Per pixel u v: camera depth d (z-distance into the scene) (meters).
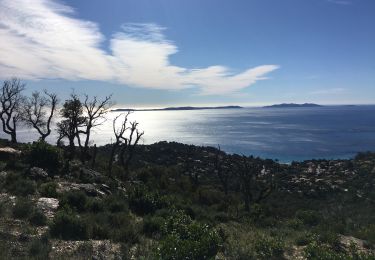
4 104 43.19
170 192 33.66
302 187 52.56
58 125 42.84
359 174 59.06
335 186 51.38
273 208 32.50
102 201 19.45
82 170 29.19
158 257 10.08
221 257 12.10
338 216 24.12
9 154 27.59
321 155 117.88
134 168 50.12
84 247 11.58
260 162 73.50
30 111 44.12
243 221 22.83
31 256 10.27
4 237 11.43
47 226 13.84
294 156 116.62
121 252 11.50
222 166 64.12
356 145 142.88
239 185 48.88
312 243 13.62
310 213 23.61
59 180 24.75
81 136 174.75
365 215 25.36
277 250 13.32
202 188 39.91
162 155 72.69
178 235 10.89
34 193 19.09
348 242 15.98
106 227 14.23
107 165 43.22
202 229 11.25
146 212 20.30
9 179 20.62
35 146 28.67
